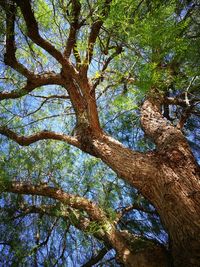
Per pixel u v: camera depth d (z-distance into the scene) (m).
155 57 2.52
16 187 4.13
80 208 3.82
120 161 3.41
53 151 4.93
